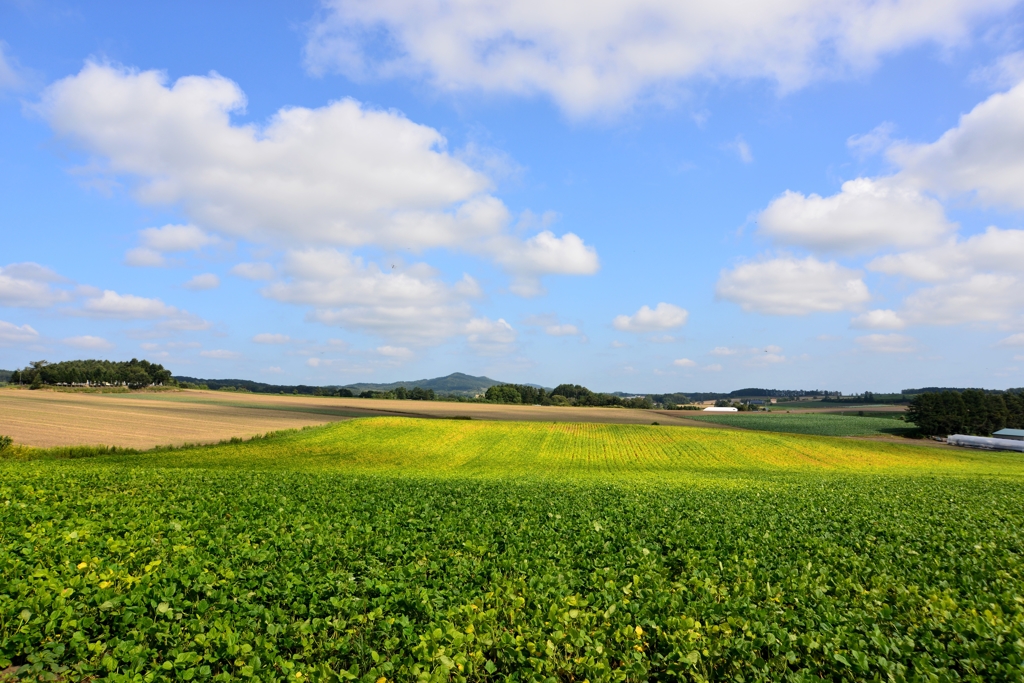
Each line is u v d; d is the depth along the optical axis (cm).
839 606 1011
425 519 1773
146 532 1392
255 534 1431
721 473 5094
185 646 796
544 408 15012
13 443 5259
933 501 2523
